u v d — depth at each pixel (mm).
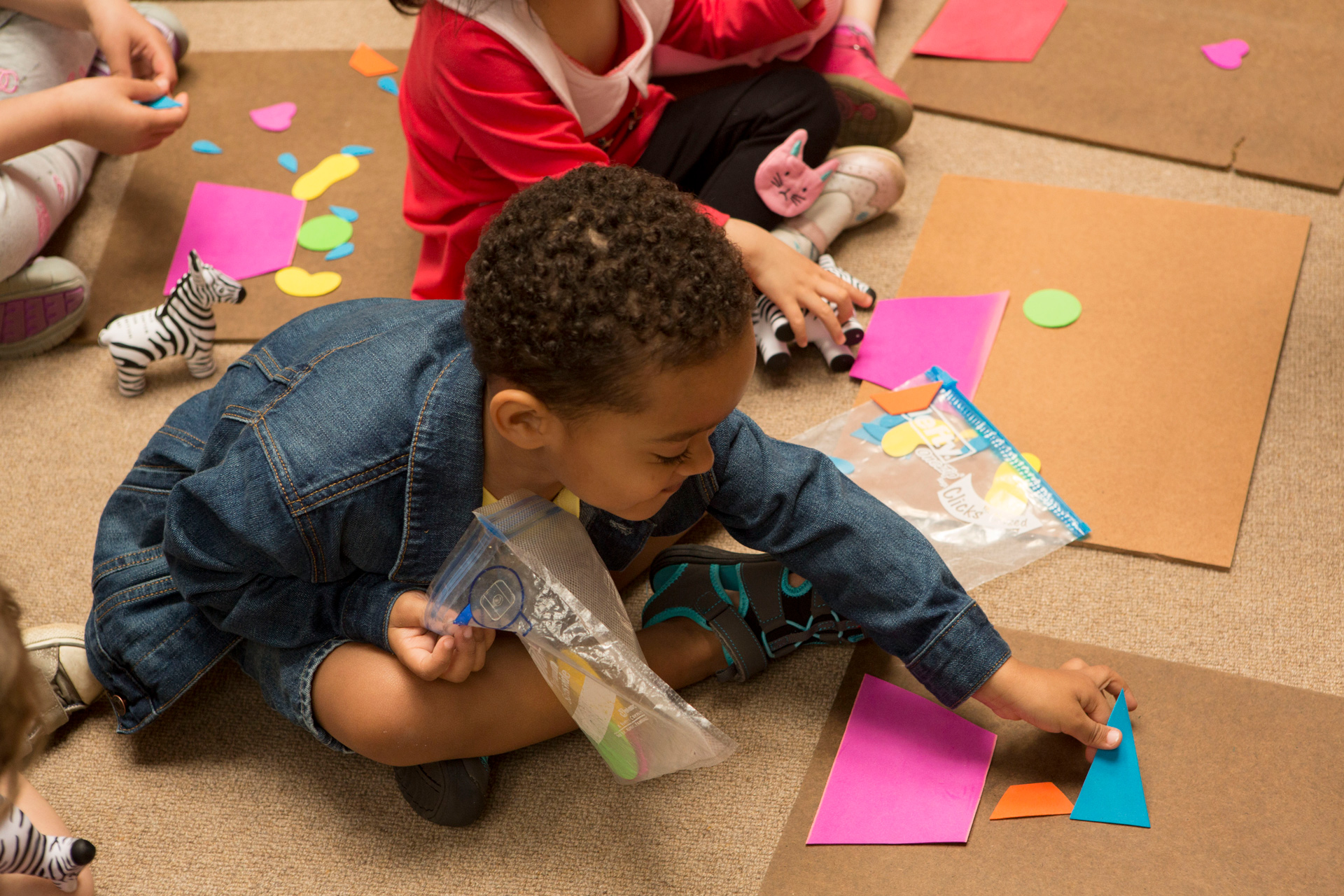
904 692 1027
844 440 1224
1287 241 1353
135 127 1346
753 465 951
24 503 1232
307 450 854
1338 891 882
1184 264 1344
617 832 964
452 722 919
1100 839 923
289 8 1836
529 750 1021
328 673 929
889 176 1388
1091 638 1055
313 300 1416
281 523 854
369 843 972
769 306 1275
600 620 865
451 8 1200
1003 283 1354
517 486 909
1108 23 1644
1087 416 1215
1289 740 967
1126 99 1539
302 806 997
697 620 1042
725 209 1344
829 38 1571
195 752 1038
